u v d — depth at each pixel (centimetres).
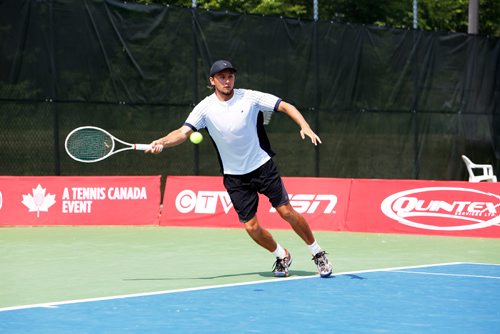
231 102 1282
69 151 1445
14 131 2264
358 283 1291
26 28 2270
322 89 2672
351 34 2722
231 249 1756
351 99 2725
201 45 2484
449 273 1401
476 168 2973
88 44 2341
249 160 1298
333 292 1208
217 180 2198
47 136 2302
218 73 1266
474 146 2988
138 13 2402
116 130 2383
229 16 2516
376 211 2073
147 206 2236
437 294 1191
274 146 2584
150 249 1761
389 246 1809
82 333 939
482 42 2995
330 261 1574
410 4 3962
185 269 1474
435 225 2014
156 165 2445
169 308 1088
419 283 1291
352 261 1575
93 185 2234
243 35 2538
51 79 2298
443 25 4200
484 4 4400
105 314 1051
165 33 2438
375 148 2773
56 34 2306
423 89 2861
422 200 2038
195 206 2211
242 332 938
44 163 2300
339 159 2703
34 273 1439
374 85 2770
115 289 1263
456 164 2941
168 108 2453
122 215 2230
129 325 980
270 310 1069
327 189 2130
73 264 1548
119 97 2383
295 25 2620
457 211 2000
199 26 2481
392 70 2805
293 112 1270
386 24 3881
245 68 2541
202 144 2512
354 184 2106
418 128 2856
